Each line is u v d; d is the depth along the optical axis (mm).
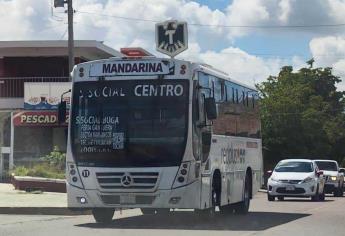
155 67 14266
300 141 52750
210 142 15055
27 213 18250
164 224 15156
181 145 13875
